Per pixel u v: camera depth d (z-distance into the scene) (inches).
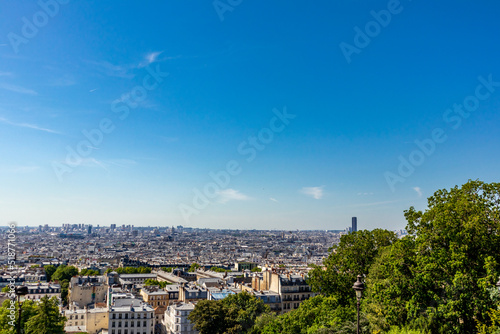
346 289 6053.2
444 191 4576.8
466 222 3941.9
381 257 5418.3
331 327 4722.0
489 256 3604.8
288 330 6176.2
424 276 3934.5
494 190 4170.8
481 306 3503.9
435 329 3678.6
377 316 4224.9
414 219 4581.7
